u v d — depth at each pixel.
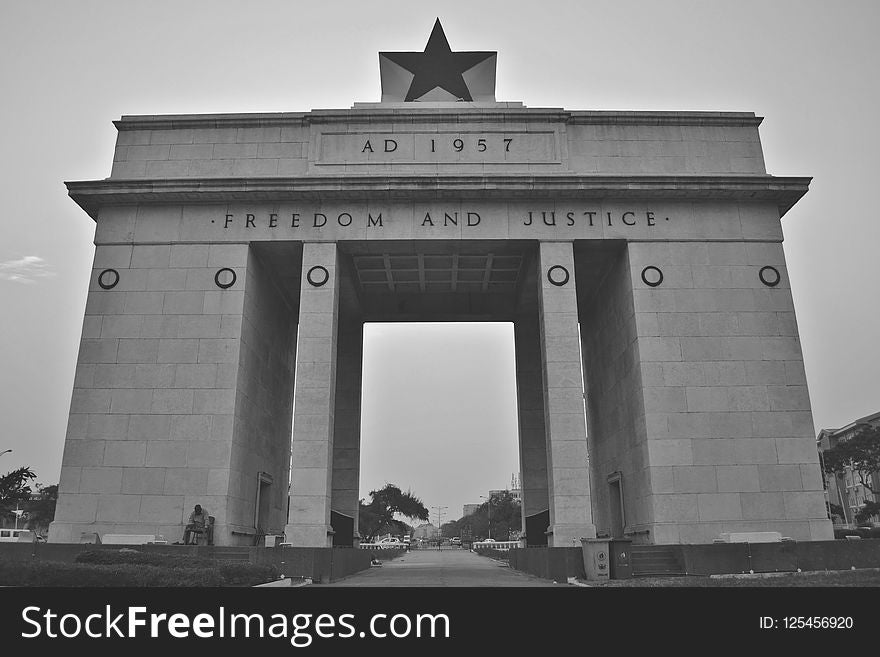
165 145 31.20
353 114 31.23
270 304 33.47
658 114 31.52
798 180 29.56
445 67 35.22
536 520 37.81
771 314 28.95
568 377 28.08
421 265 35.81
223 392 27.84
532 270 34.06
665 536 26.39
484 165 30.73
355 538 37.94
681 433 27.52
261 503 32.88
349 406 40.03
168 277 29.20
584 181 29.36
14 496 57.59
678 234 29.75
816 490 26.92
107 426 27.47
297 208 29.94
